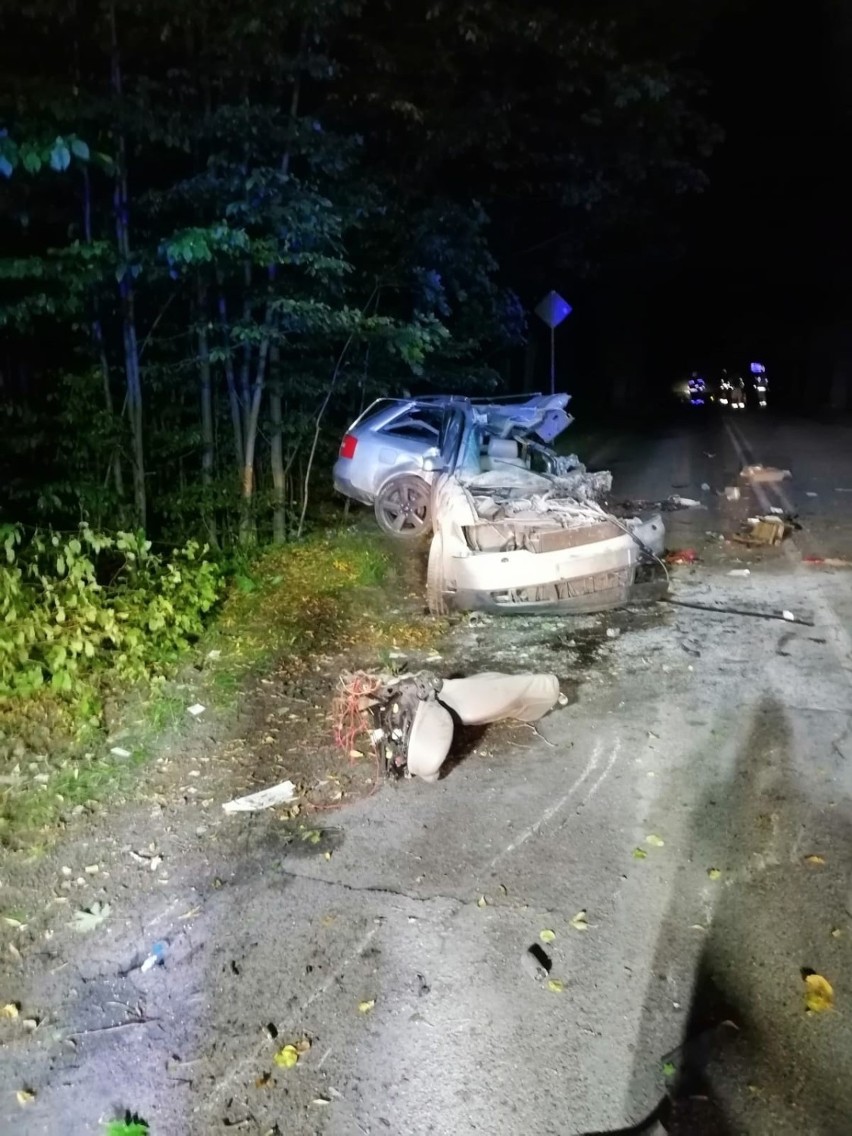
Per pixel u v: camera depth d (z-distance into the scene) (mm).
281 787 5148
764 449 20359
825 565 9656
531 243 20344
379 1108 3043
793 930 3834
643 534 8781
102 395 9109
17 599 6258
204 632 7570
